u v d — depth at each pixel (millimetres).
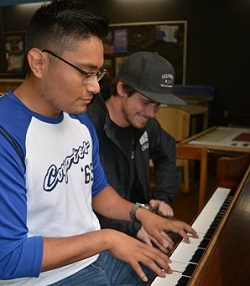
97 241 894
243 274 797
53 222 964
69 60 830
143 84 1386
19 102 900
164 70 1397
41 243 825
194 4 4680
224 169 1671
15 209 801
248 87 4641
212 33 4676
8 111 875
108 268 1157
